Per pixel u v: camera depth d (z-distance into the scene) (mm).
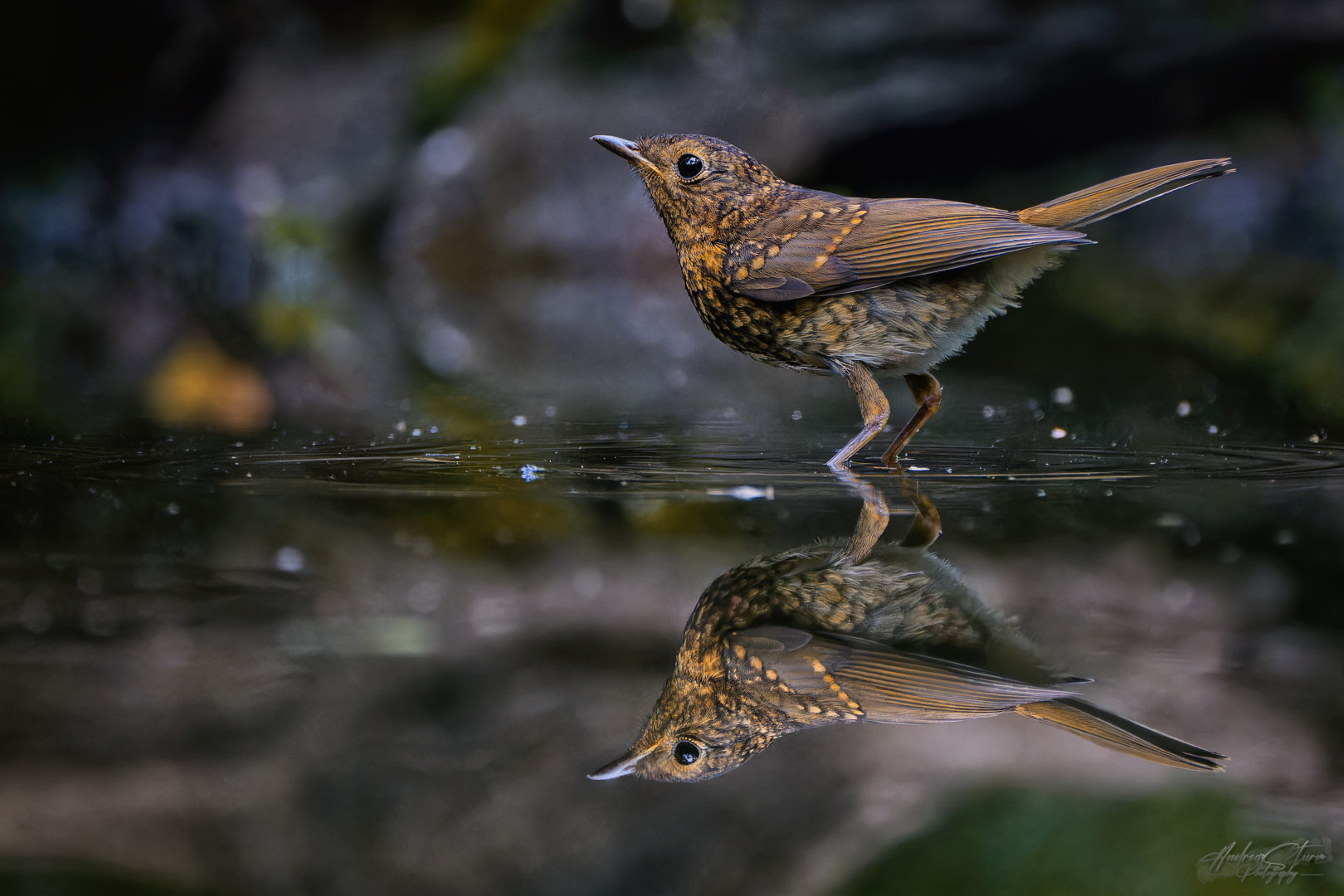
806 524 6527
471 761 3953
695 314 17844
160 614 5148
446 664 4672
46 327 14898
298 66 23719
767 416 10938
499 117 21703
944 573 5680
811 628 5062
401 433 9742
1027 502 6980
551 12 22359
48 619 5031
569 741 4070
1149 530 6293
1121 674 4566
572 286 19750
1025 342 14773
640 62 21516
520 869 3467
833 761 4102
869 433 8406
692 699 4445
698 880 3426
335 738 4074
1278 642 4824
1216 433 9828
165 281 16875
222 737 3959
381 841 3512
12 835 3398
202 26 22156
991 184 19359
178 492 7156
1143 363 13422
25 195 19797
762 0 20781
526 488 7273
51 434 9586
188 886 3215
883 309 8430
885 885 3449
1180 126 18703
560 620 5129
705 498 7059
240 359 13922
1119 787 3971
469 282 20156
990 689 4410
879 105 18844
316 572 5715
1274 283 15109
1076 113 18734
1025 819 3814
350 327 15602
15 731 3977
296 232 18438
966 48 18891
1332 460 8383
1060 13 18531
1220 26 17750
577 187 20797
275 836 3449
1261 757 3936
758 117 19562
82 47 20875
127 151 21688
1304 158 17500
